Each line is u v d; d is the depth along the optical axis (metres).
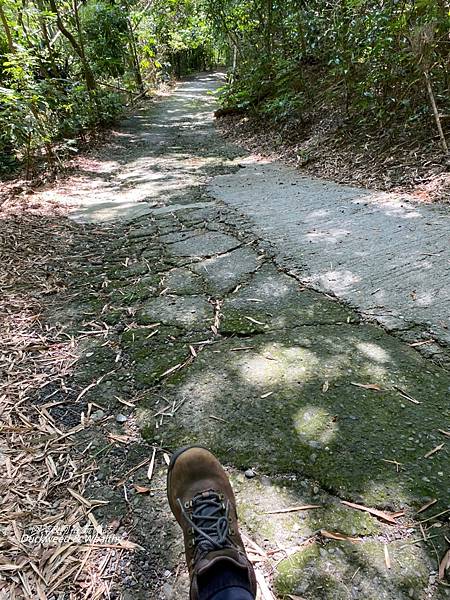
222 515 1.16
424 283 2.33
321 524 1.24
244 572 1.02
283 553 1.17
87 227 3.66
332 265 2.63
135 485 1.40
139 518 1.29
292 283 2.49
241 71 8.46
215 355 1.95
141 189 4.73
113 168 5.75
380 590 1.08
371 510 1.26
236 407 1.66
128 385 1.82
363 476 1.36
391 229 3.05
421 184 3.77
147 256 3.03
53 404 1.74
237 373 1.83
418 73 4.28
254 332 2.08
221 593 0.97
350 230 3.11
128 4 11.30
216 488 1.27
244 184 4.63
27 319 2.33
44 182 5.01
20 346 2.10
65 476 1.44
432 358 1.82
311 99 6.29
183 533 1.19
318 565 1.14
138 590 1.12
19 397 1.78
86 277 2.78
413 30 4.06
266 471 1.40
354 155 4.71
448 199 3.43
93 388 1.82
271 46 7.23
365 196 3.82
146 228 3.56
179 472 1.33
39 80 5.98
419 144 4.23
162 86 15.46
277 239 3.08
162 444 1.53
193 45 13.16
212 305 2.35
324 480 1.35
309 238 3.04
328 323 2.11
